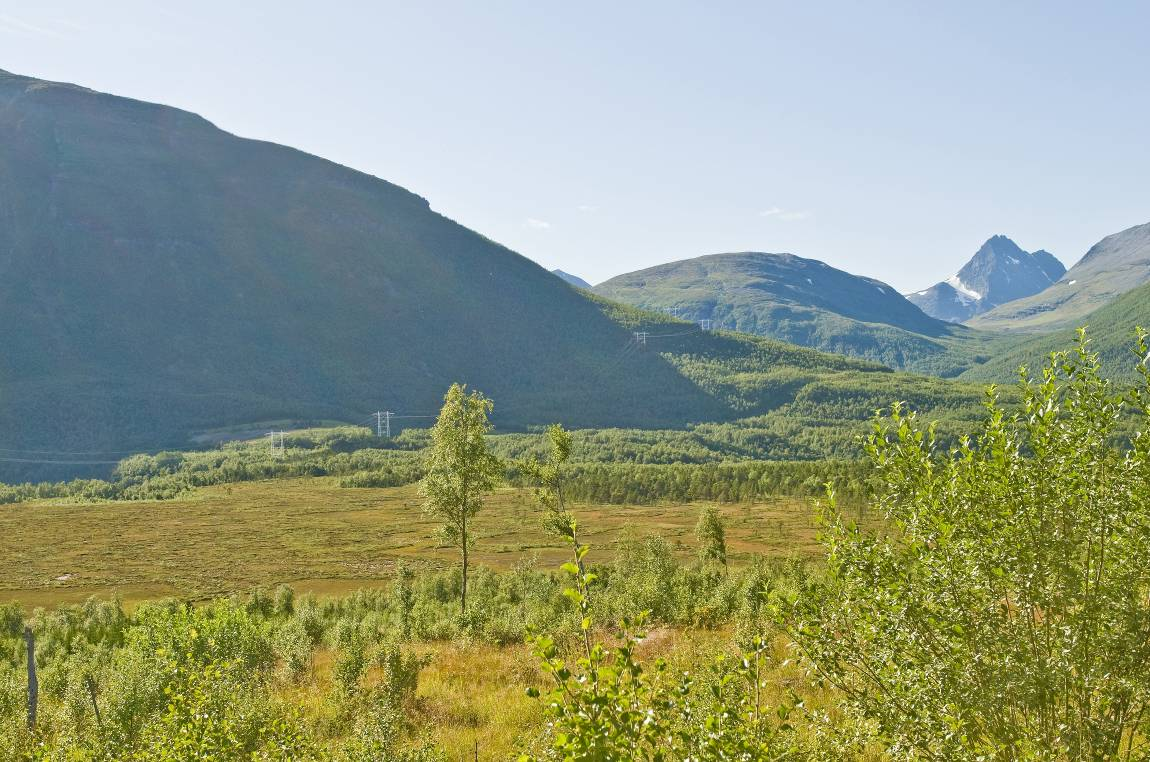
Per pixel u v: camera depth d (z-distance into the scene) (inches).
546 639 212.1
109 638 2190.0
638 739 210.1
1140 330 275.4
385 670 808.9
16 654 1936.5
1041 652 260.8
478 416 1765.5
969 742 254.7
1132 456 263.0
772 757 239.3
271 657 1133.7
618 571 2711.6
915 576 269.6
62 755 592.7
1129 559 261.6
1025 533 267.3
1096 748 240.8
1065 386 280.2
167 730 464.8
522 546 5359.3
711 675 313.0
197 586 4293.8
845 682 281.0
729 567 3476.9
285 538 5969.5
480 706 778.8
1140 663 248.1
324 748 550.9
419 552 5300.2
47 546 5718.5
